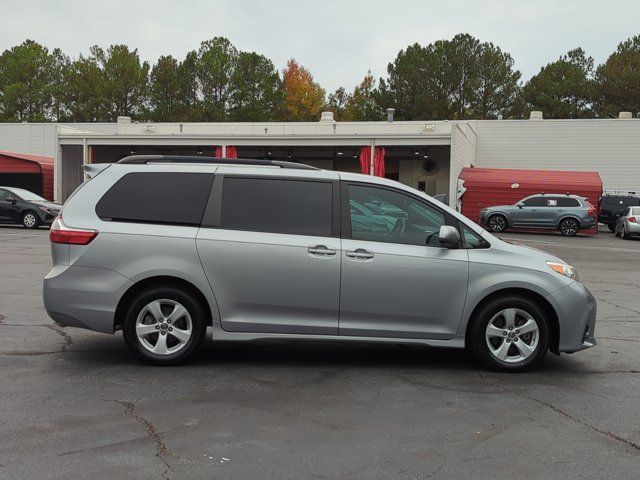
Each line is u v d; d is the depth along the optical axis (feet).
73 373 18.58
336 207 19.45
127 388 17.26
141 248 18.93
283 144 102.01
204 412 15.49
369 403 16.47
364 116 209.56
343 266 18.97
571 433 14.53
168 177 19.69
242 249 18.94
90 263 18.90
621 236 88.17
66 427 14.34
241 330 19.16
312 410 15.84
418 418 15.39
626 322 28.12
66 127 108.47
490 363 19.45
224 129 129.70
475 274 19.16
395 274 19.03
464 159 110.01
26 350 21.07
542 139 126.62
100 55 218.59
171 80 203.72
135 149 128.67
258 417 15.24
